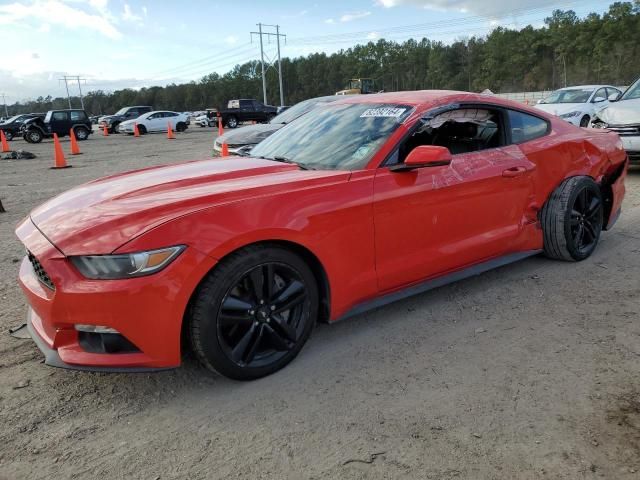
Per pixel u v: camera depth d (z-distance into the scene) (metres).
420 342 3.20
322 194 2.90
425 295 3.91
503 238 3.84
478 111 3.79
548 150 4.13
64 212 2.85
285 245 2.82
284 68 124.69
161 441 2.36
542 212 4.25
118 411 2.59
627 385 2.66
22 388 2.81
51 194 9.51
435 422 2.41
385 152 3.22
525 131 4.10
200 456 2.25
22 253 5.46
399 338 3.26
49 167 14.33
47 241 2.56
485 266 3.86
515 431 2.33
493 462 2.14
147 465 2.20
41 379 2.90
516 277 4.20
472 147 3.76
